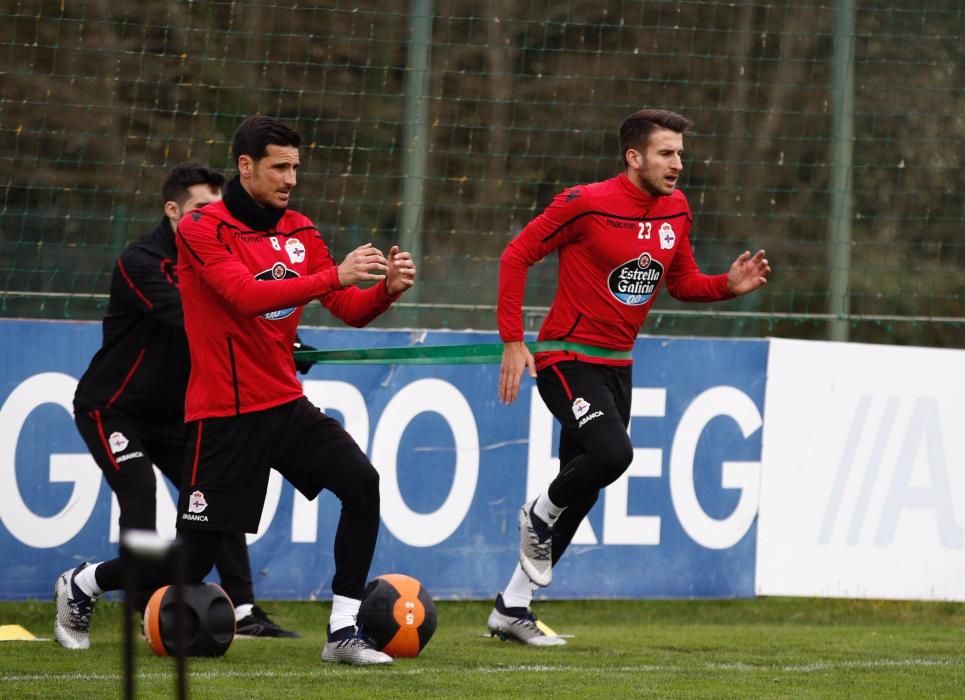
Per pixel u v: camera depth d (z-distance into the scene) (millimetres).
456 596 24391
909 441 25797
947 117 29109
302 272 17031
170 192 19297
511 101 27391
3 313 24438
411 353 20031
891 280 29750
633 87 28125
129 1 26125
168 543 8367
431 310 26594
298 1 26797
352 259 15820
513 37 27625
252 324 16688
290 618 25234
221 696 15414
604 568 24797
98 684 16266
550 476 24766
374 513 17500
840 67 26844
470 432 24469
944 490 25891
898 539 25766
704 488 25188
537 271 27422
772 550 25422
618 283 19438
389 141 26906
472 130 27438
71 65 25953
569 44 27703
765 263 19766
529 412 24719
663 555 25031
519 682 16812
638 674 17734
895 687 17219
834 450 25594
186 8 26344
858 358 25672
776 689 16750
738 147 28609
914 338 28328
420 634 18828
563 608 27047
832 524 25594
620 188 19422
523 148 27562
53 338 23062
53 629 23375
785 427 25469
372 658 17844
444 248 26734
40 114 25828
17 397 22891
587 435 19203
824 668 18719
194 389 16969
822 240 29609
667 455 25062
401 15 26578
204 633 18344
